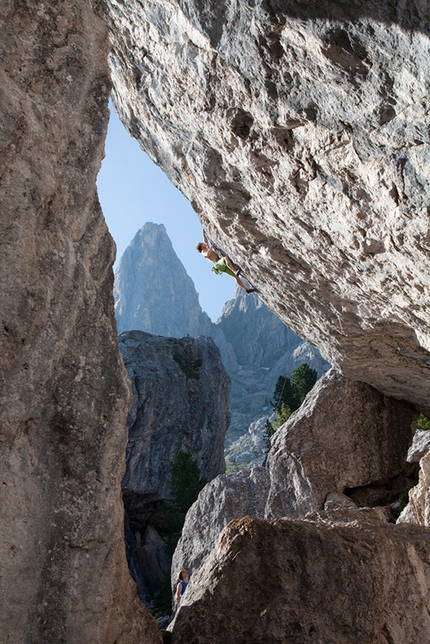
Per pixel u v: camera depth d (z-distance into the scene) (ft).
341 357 50.14
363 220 27.63
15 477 14.24
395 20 17.60
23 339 14.25
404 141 21.58
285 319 47.60
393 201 24.72
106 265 16.39
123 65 29.66
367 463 57.16
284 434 58.70
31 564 14.34
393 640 18.98
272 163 28.07
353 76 20.18
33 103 14.69
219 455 162.81
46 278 14.70
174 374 157.28
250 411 412.77
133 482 138.92
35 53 14.96
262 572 19.51
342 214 28.19
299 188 28.58
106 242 16.43
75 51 15.70
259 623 18.52
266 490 63.31
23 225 14.20
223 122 26.99
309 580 19.20
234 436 367.66
